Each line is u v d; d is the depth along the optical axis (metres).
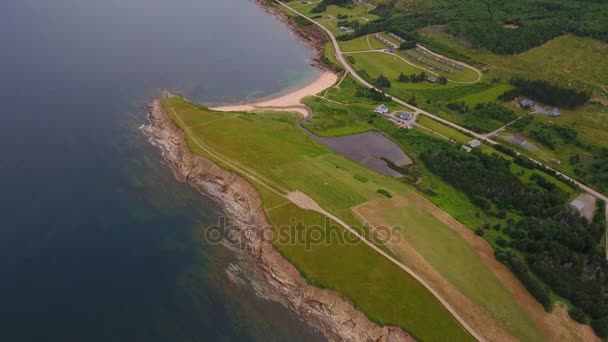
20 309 85.88
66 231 104.06
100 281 93.38
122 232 105.81
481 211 120.88
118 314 87.56
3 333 81.44
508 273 100.62
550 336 89.25
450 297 93.31
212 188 120.25
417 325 88.19
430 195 124.38
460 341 86.38
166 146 134.75
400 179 130.12
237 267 100.69
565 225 116.38
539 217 119.56
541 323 91.19
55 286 91.12
